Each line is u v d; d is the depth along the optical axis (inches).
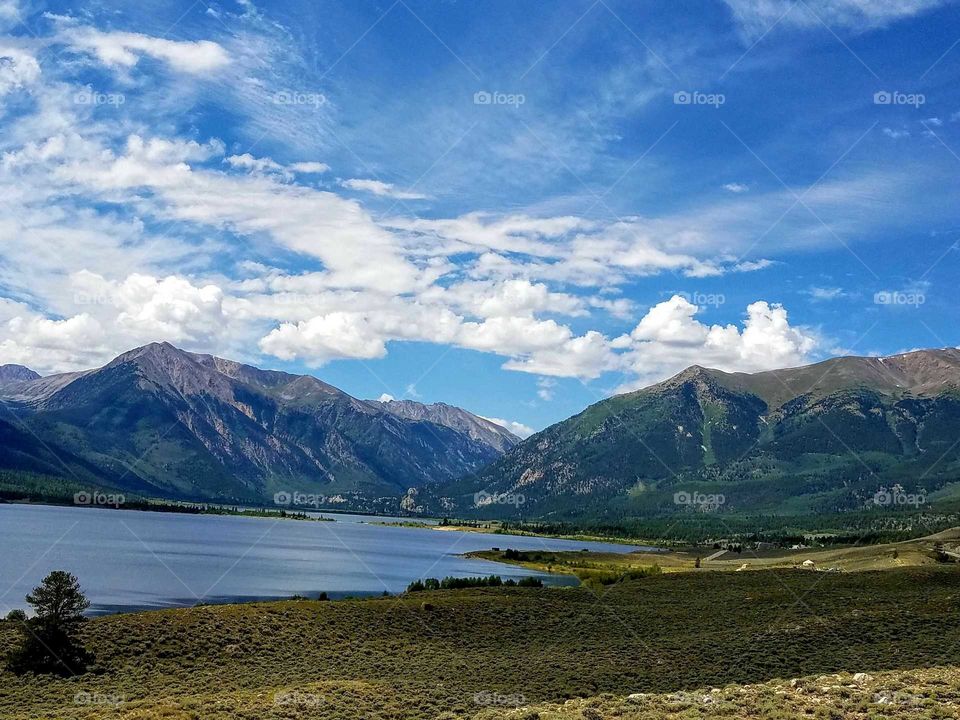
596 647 2768.2
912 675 1929.1
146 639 2500.0
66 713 1802.4
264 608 3019.2
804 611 3341.5
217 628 2679.6
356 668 2395.4
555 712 1668.3
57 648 2309.3
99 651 2378.2
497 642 2903.5
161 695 2027.6
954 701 1622.8
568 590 4436.5
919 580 4254.4
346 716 1750.7
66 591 2390.5
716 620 3262.8
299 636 2721.5
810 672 2188.7
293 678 2244.1
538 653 2691.9
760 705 1644.9
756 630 2901.1
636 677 2219.5
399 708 1855.3
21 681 2135.8
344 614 3065.9
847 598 3703.3
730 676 2186.3
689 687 2082.9
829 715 1526.8
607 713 1658.5
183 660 2386.8
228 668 2345.0
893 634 2664.9
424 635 2920.8
